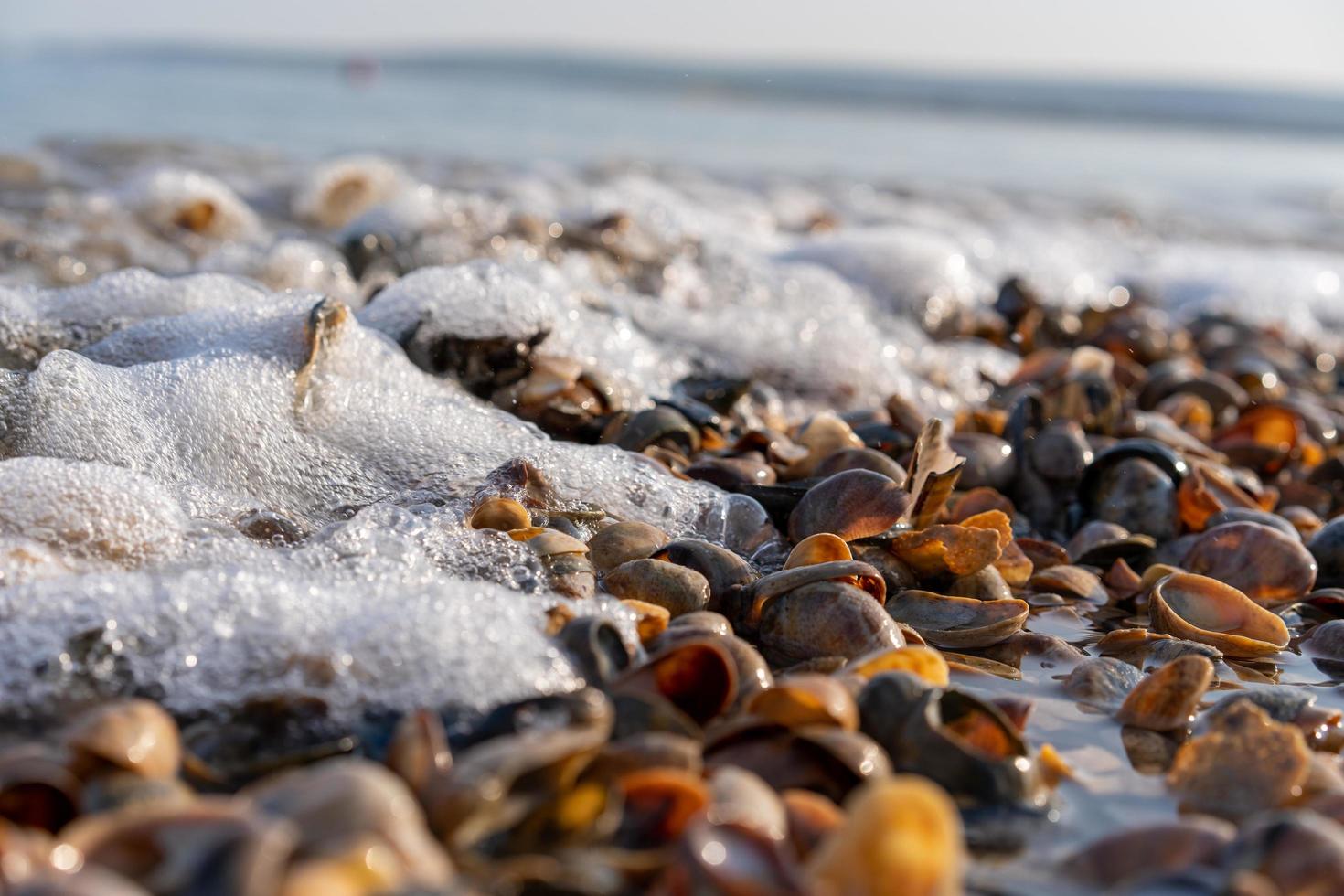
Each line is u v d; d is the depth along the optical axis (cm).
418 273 59
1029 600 49
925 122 437
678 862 30
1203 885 32
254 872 27
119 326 55
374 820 30
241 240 83
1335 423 70
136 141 123
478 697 36
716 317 72
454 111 238
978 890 33
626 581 43
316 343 50
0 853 28
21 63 326
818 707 36
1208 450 63
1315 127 569
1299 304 117
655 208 99
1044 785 36
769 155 202
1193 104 584
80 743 32
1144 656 45
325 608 38
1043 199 174
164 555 41
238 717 36
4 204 80
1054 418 63
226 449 46
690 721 36
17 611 37
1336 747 39
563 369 57
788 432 60
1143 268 124
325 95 263
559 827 32
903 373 71
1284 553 50
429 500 47
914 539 47
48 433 45
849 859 30
